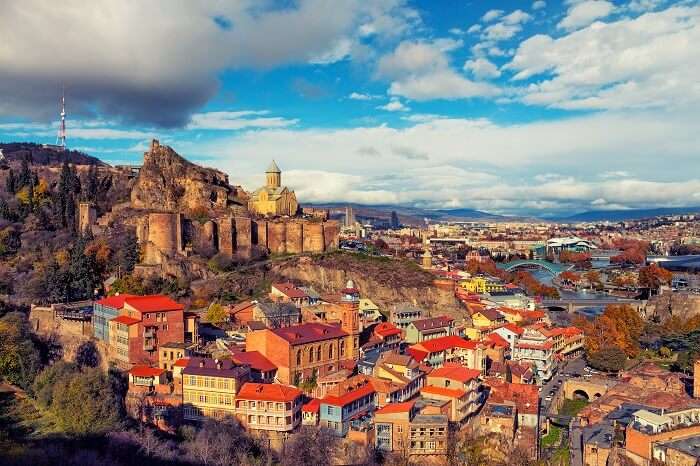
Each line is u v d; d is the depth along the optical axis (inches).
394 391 6796.3
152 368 7249.0
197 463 5693.9
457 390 6998.0
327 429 6245.1
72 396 6752.0
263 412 6318.9
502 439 6678.2
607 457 6284.5
